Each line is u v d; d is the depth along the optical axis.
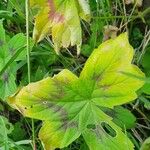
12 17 0.24
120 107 0.19
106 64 0.15
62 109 0.16
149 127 0.21
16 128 0.21
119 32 0.23
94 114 0.16
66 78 0.15
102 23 0.23
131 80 0.15
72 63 0.23
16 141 0.21
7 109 0.23
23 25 0.25
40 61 0.23
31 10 0.20
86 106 0.16
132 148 0.16
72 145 0.21
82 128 0.16
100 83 0.15
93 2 0.24
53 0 0.17
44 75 0.22
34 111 0.16
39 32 0.17
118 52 0.15
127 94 0.16
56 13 0.17
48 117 0.16
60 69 0.23
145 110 0.22
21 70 0.23
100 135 0.16
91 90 0.16
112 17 0.22
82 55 0.23
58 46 0.17
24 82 0.23
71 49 0.24
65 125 0.16
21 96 0.16
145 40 0.22
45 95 0.16
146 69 0.21
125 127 0.18
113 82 0.15
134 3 0.23
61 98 0.16
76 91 0.16
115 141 0.16
